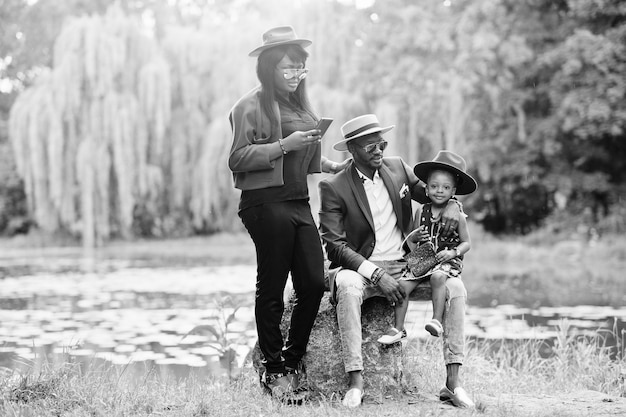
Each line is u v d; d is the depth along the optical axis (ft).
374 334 16.06
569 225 85.61
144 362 23.63
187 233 101.76
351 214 16.01
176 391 17.12
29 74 137.69
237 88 91.30
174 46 95.81
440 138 87.10
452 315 15.42
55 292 45.01
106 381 17.81
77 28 88.12
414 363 18.58
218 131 91.50
